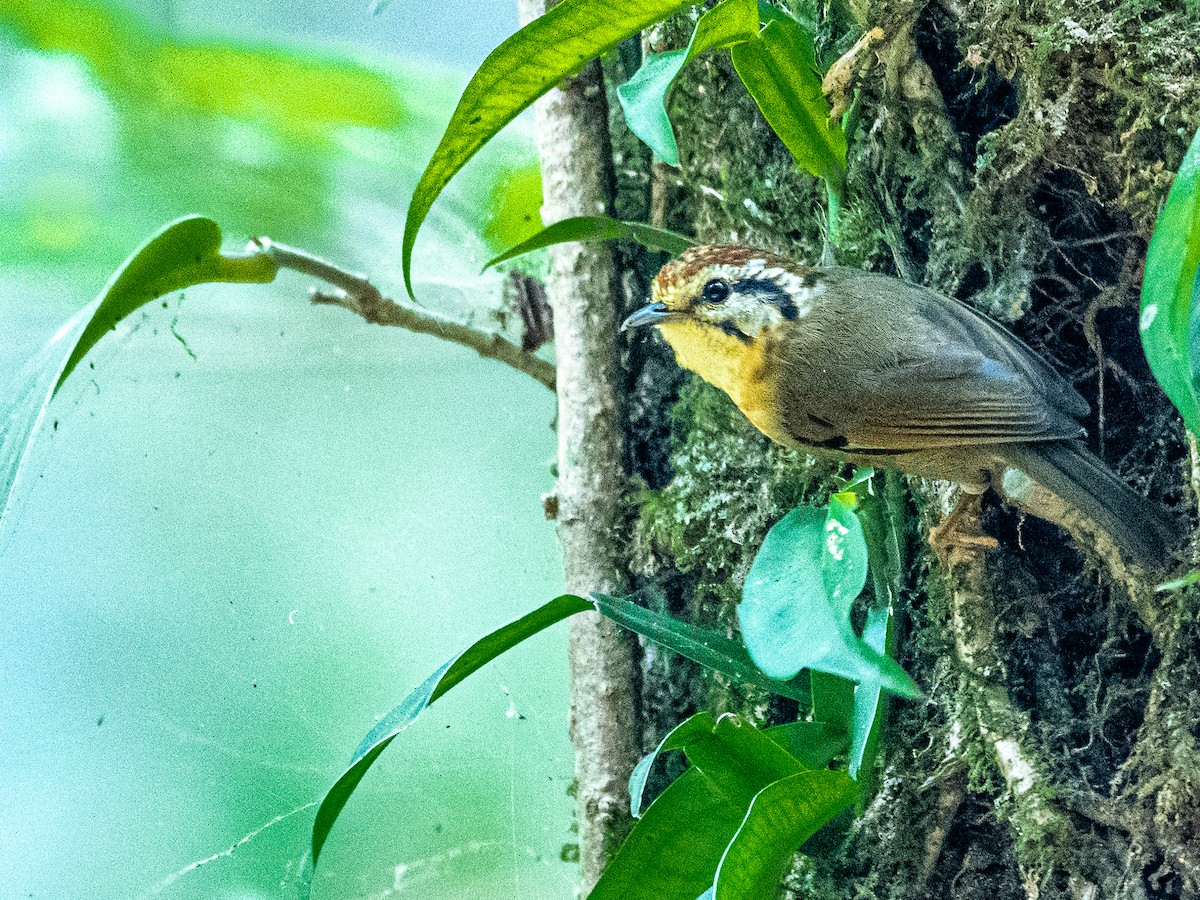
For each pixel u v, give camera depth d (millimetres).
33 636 2822
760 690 2664
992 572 2654
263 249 2656
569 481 2682
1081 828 2641
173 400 2828
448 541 2818
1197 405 2566
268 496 2826
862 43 2652
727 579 2674
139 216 2773
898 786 2654
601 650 2676
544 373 2691
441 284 2783
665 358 2686
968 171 2662
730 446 2678
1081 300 2658
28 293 2773
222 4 2750
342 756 2801
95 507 2832
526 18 2680
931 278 2670
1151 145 2637
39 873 2799
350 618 2812
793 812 2609
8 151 2760
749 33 2633
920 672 2658
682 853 2621
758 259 2670
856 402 2656
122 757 2812
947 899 2654
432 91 2760
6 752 2807
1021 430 2646
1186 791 2631
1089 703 2646
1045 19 2641
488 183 2748
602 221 2660
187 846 2799
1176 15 2631
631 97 2625
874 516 2660
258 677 2814
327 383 2832
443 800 2779
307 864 2621
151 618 2820
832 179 2662
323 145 2770
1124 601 2645
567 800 2762
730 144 2682
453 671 2623
